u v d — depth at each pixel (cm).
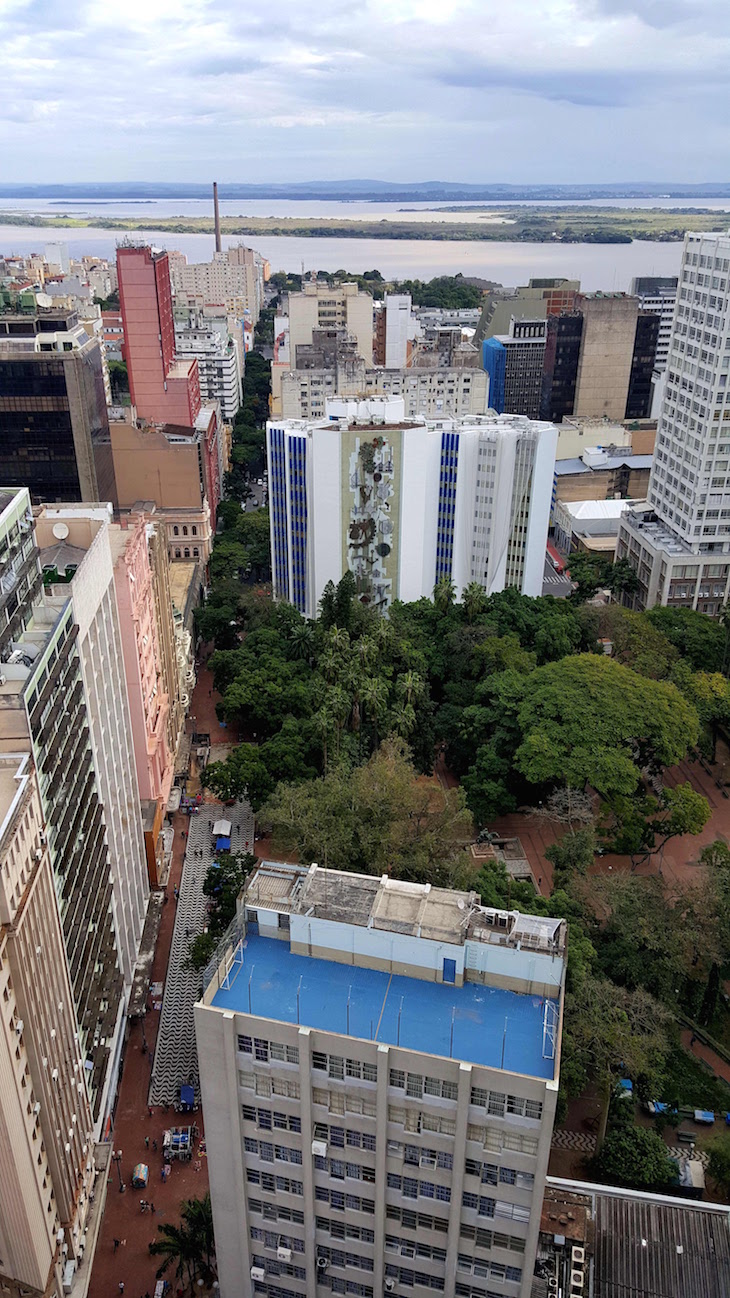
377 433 18200
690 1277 6869
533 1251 6156
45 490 19638
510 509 18912
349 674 15112
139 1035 10856
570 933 10156
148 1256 8544
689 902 10750
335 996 6309
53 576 9962
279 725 15500
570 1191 7506
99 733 9719
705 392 18312
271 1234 6962
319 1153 6225
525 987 6359
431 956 6353
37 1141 7181
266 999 6278
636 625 17062
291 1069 6078
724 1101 10125
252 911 6800
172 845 14000
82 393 18700
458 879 10850
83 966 8775
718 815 14938
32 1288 7312
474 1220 6212
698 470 18738
